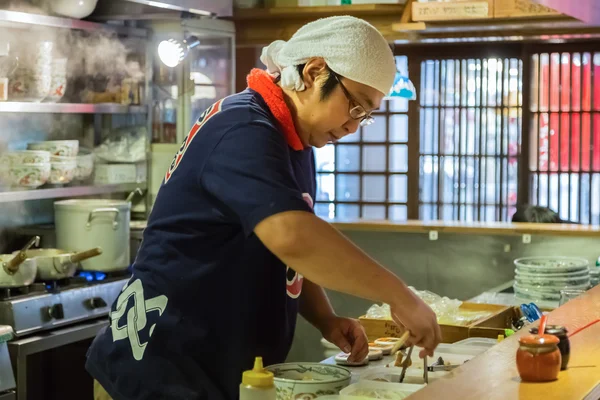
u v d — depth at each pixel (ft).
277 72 6.60
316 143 6.59
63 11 12.91
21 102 12.05
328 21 6.22
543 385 5.07
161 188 6.56
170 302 6.35
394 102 21.12
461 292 13.28
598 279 11.91
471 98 20.66
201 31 14.35
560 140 20.34
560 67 20.15
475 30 16.05
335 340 7.47
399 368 6.74
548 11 14.92
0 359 10.07
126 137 14.44
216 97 14.89
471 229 13.14
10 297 11.02
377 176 21.39
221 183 5.83
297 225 5.54
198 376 6.37
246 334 6.37
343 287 5.63
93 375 6.85
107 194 14.73
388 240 13.62
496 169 20.68
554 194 20.48
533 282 11.46
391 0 15.44
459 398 4.81
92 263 12.46
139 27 14.34
